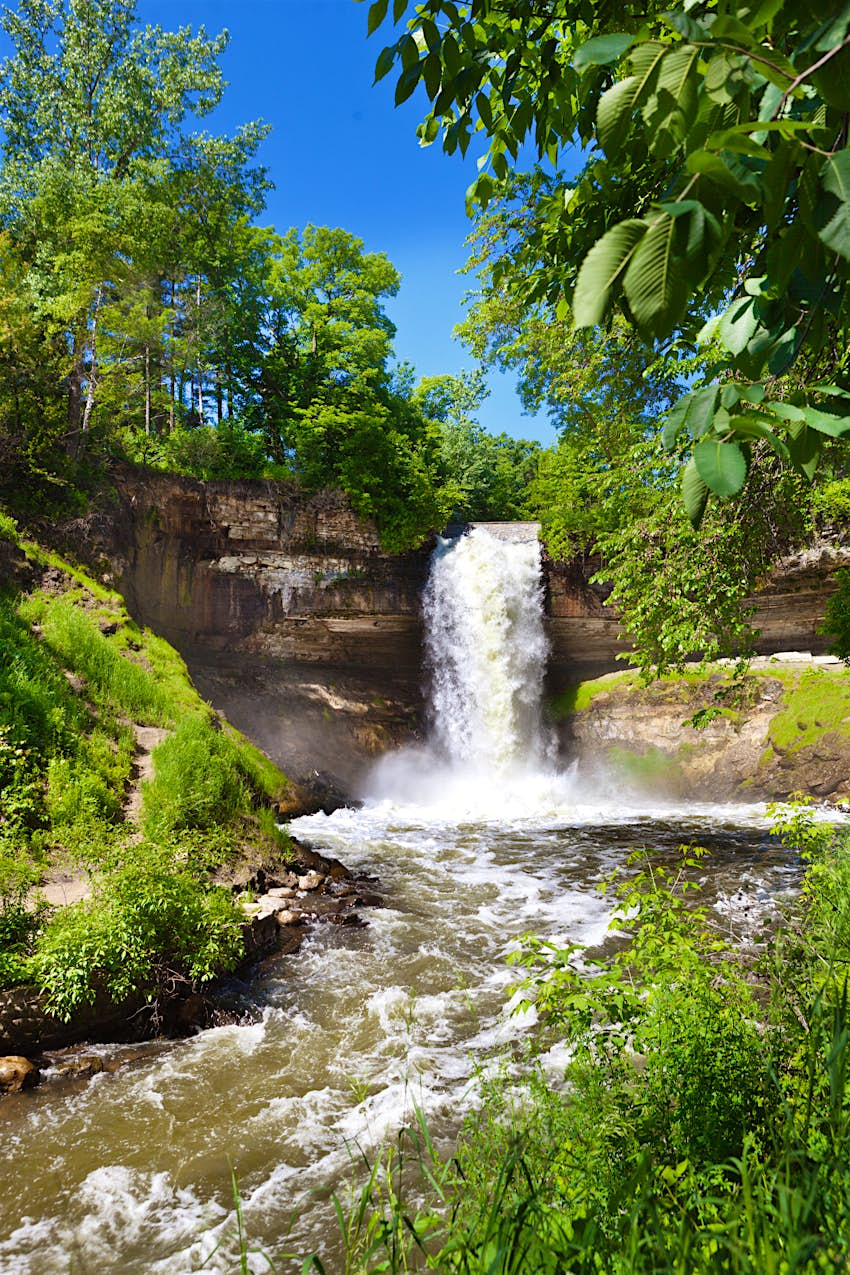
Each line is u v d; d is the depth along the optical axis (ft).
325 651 102.32
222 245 114.11
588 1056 11.08
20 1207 15.96
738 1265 4.91
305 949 32.32
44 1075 21.44
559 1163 9.01
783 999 11.41
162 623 84.74
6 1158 17.65
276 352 119.85
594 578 27.96
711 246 3.28
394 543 98.94
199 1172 17.16
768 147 3.99
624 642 106.11
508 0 8.89
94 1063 22.12
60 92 107.34
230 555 91.20
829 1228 4.96
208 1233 15.07
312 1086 21.02
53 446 71.31
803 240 4.08
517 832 65.21
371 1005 26.61
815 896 17.89
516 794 90.02
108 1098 20.44
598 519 91.15
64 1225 15.42
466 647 99.71
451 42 7.57
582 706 98.32
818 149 3.50
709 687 87.97
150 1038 24.20
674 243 3.31
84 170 97.40
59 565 63.46
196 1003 25.34
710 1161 7.66
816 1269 4.67
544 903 40.68
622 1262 5.35
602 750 94.27
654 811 78.84
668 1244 5.39
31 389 71.10
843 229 3.45
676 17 3.65
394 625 101.55
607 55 3.72
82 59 104.88
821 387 4.24
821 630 54.03
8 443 67.10
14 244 90.94
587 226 10.89
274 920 32.83
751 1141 7.50
